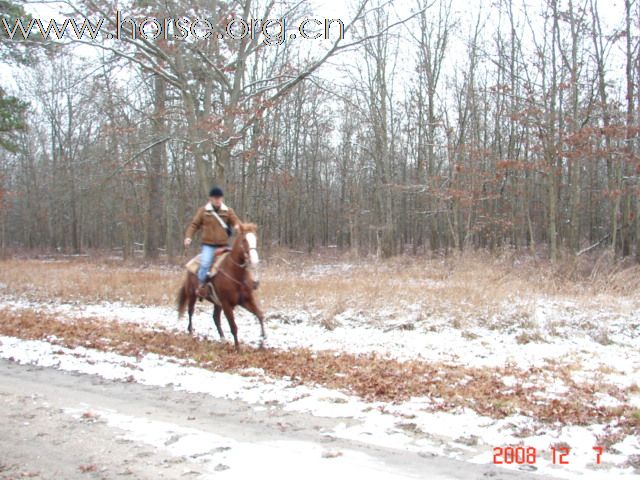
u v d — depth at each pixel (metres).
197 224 10.32
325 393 7.22
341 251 41.34
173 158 34.56
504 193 30.92
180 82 22.61
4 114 22.41
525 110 20.45
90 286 17.56
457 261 20.30
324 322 12.24
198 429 5.98
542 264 19.64
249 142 26.53
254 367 8.55
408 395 7.17
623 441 5.57
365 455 5.29
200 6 21.30
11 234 61.50
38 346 9.93
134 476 4.82
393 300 13.50
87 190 25.97
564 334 10.98
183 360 9.02
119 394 7.26
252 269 9.74
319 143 42.62
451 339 10.84
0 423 6.14
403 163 38.66
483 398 6.97
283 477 4.78
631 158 19.11
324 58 21.67
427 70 30.84
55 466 5.04
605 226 32.97
